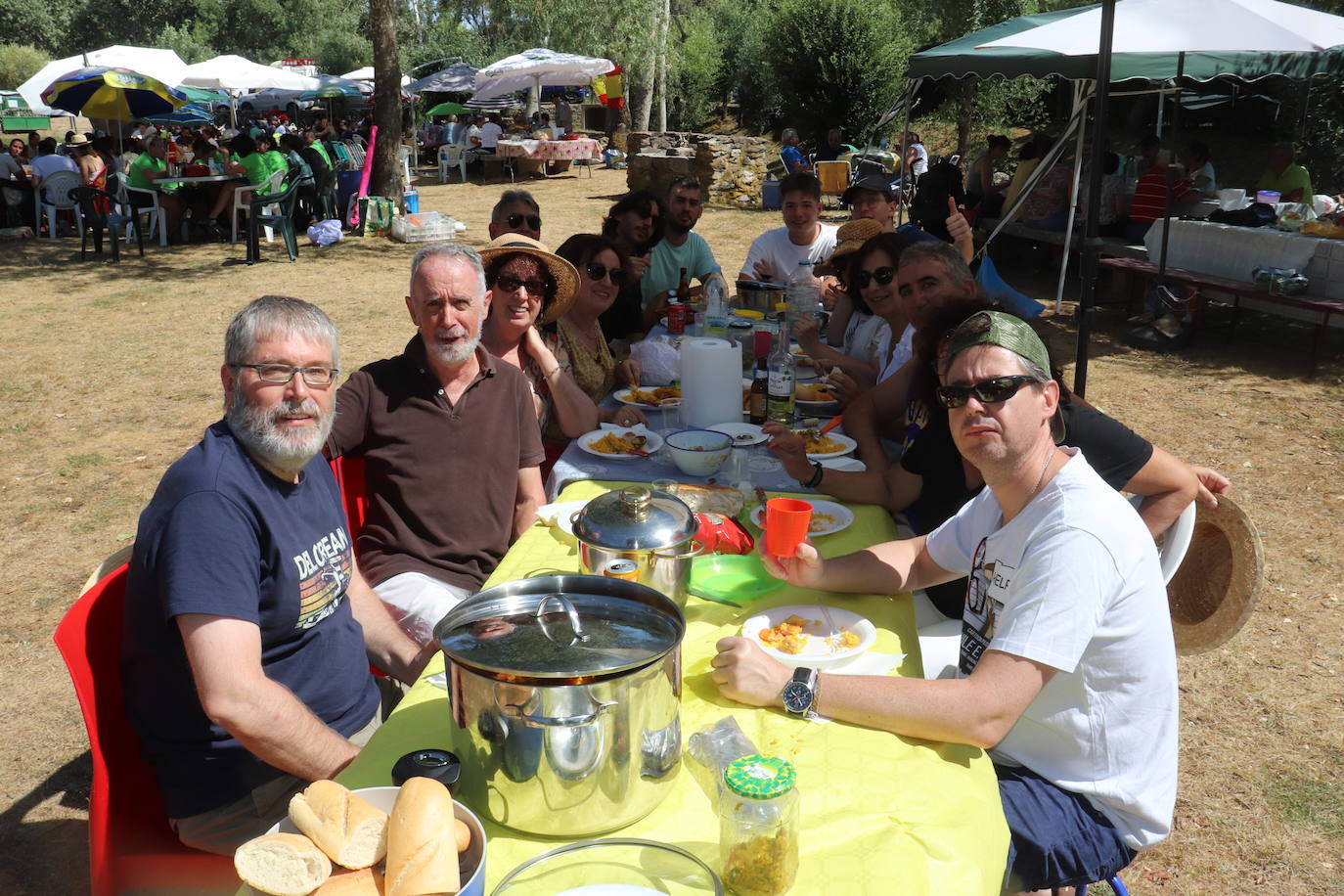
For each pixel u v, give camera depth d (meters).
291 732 1.80
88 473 5.71
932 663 2.44
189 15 56.09
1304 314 7.53
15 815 2.89
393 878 1.11
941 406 2.49
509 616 1.45
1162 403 6.82
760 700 1.67
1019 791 1.77
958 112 20.08
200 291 10.88
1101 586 1.66
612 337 5.28
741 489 2.66
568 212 16.23
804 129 22.02
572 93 40.31
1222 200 9.36
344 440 2.80
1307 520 4.91
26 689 3.56
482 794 1.34
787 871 1.22
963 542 2.09
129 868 1.90
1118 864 1.79
